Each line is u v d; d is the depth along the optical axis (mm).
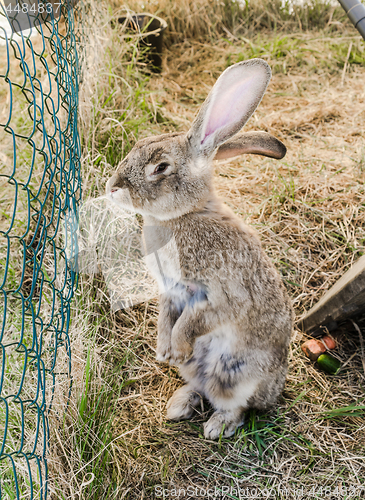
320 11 1628
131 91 1141
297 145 1196
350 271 889
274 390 786
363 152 1149
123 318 891
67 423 724
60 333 708
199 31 1593
